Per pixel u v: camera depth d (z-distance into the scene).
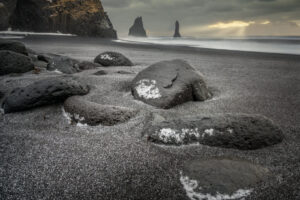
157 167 1.91
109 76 4.86
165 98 3.31
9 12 38.19
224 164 1.77
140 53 13.07
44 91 3.15
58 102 3.32
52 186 1.66
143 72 3.94
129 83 4.30
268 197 1.53
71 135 2.46
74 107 2.90
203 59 10.55
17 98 3.13
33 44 16.55
